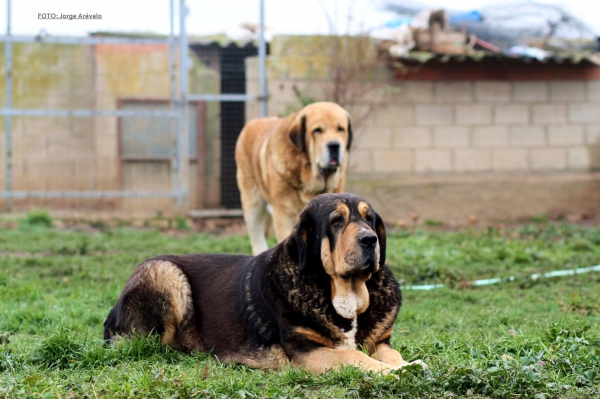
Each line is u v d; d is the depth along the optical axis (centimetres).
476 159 1675
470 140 1672
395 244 1265
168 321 564
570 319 622
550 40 1673
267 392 443
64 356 535
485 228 1531
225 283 564
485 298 850
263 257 545
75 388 462
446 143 1664
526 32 1664
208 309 559
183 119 1559
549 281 956
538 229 1450
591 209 1683
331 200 511
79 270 1002
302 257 504
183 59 1551
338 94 1591
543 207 1669
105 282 924
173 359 545
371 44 1625
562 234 1389
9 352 557
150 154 1708
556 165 1695
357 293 506
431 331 655
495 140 1678
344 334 508
